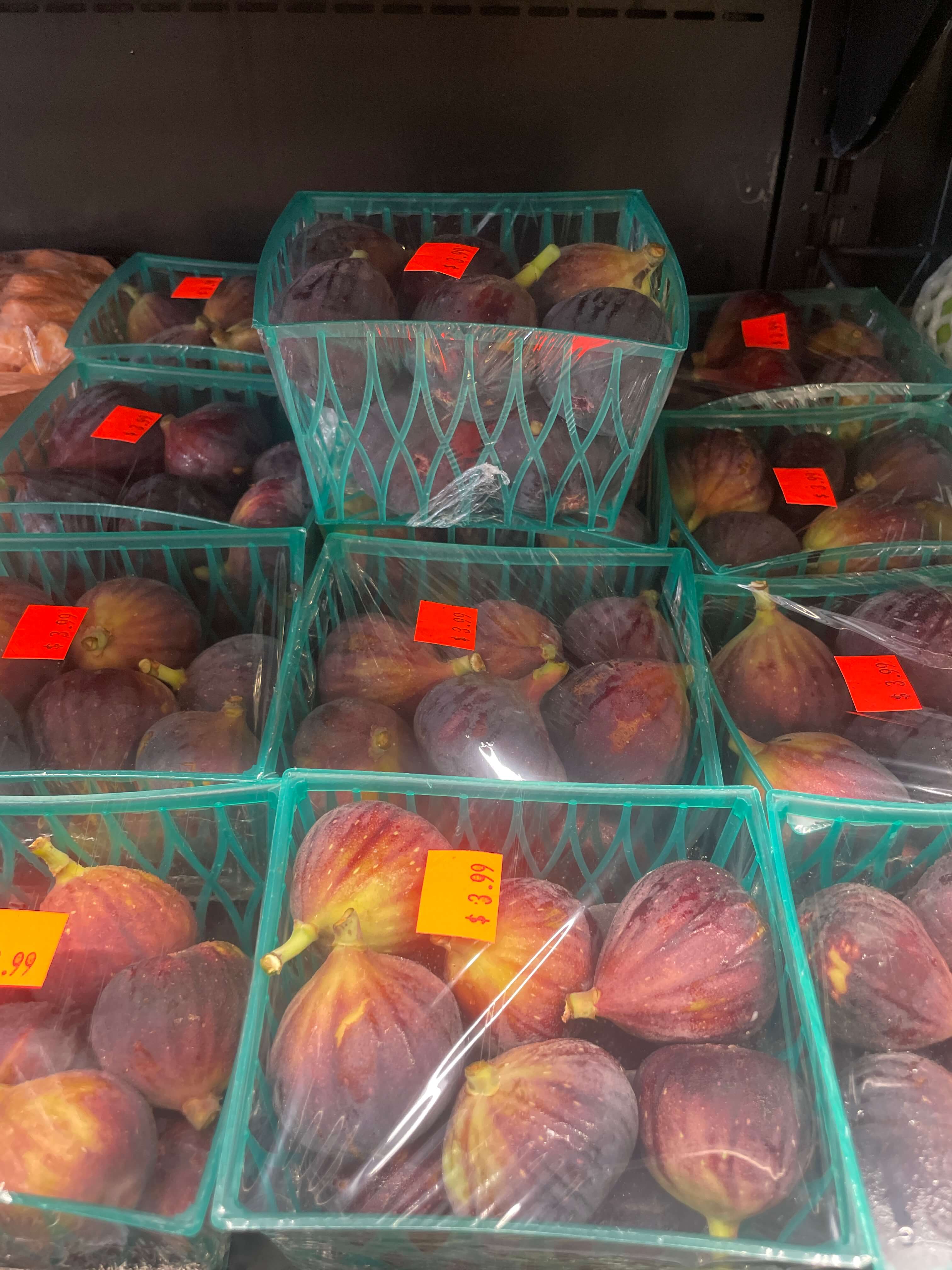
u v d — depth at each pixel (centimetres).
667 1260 83
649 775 130
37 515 165
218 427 180
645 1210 90
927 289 214
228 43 204
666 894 102
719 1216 88
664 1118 90
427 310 143
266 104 212
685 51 203
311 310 137
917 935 104
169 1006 98
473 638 145
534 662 144
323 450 150
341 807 110
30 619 148
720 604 157
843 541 168
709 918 99
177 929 111
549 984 100
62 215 231
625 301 139
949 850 119
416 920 102
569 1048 94
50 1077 95
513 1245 83
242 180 223
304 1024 93
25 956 105
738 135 214
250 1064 92
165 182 225
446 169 219
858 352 204
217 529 161
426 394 140
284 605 155
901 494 177
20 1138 89
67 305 219
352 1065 90
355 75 207
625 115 211
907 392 186
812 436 185
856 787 125
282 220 179
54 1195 88
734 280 235
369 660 143
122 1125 92
